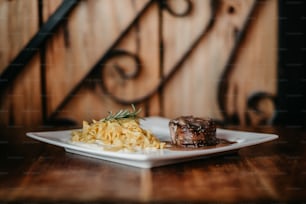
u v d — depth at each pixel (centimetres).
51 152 88
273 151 89
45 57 137
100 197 58
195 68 143
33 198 58
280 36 144
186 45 142
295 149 91
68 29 137
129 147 76
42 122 139
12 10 134
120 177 67
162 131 101
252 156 84
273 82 145
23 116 138
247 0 142
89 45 139
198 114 144
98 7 138
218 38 143
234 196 58
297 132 118
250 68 144
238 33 143
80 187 62
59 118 140
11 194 60
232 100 145
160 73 142
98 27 139
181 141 82
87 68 139
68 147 80
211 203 56
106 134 81
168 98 143
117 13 139
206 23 142
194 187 62
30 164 77
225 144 84
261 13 143
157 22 140
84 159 80
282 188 62
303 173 70
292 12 143
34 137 88
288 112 146
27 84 137
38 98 138
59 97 139
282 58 145
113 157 73
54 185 64
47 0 135
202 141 82
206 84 144
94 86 140
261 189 61
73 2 136
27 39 136
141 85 142
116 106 141
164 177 67
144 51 141
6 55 135
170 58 142
